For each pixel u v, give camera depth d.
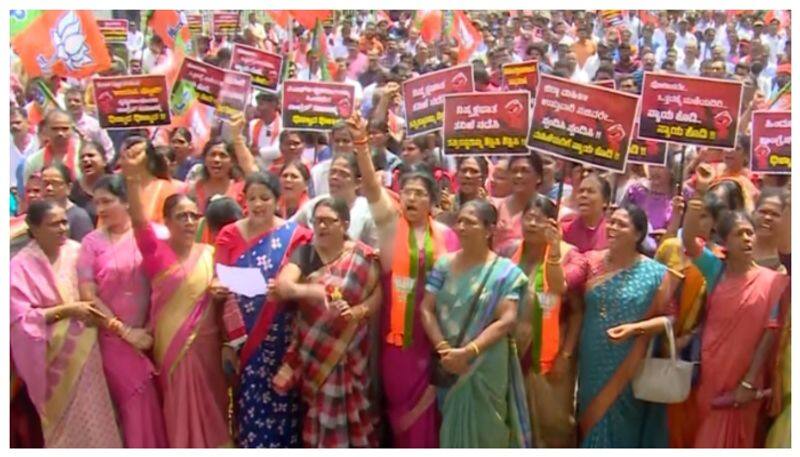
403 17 15.16
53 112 6.87
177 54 11.45
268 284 4.87
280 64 8.16
